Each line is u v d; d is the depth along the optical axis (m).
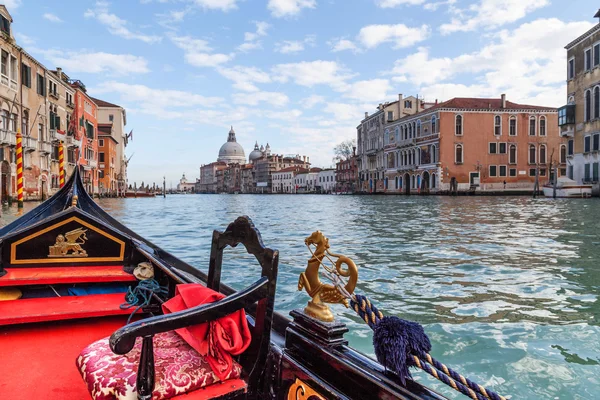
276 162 134.62
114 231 3.96
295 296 5.92
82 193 5.56
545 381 3.34
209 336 1.96
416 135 57.34
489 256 8.87
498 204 30.38
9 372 2.42
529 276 6.96
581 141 37.31
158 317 1.74
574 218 17.92
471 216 19.69
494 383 3.33
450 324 4.68
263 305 2.08
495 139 51.91
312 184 110.44
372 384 1.56
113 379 1.79
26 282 3.35
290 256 9.16
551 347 3.99
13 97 29.05
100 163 59.75
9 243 3.68
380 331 1.56
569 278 6.78
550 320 4.76
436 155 52.41
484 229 14.13
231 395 1.90
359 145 80.06
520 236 12.15
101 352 2.04
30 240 3.73
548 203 30.75
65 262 3.86
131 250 4.05
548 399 3.09
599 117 34.62
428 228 14.68
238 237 2.40
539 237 11.88
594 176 35.56
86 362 1.97
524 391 3.20
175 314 1.78
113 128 69.31
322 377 1.78
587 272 7.21
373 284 6.51
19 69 29.91
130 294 3.41
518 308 5.23
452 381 1.43
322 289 1.93
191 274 4.08
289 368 1.94
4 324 2.89
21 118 30.25
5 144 27.41
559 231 13.27
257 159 144.62
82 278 3.50
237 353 2.00
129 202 47.81
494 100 55.22
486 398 1.37
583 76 36.88
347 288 1.82
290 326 2.05
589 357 3.76
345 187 88.06
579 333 4.34
